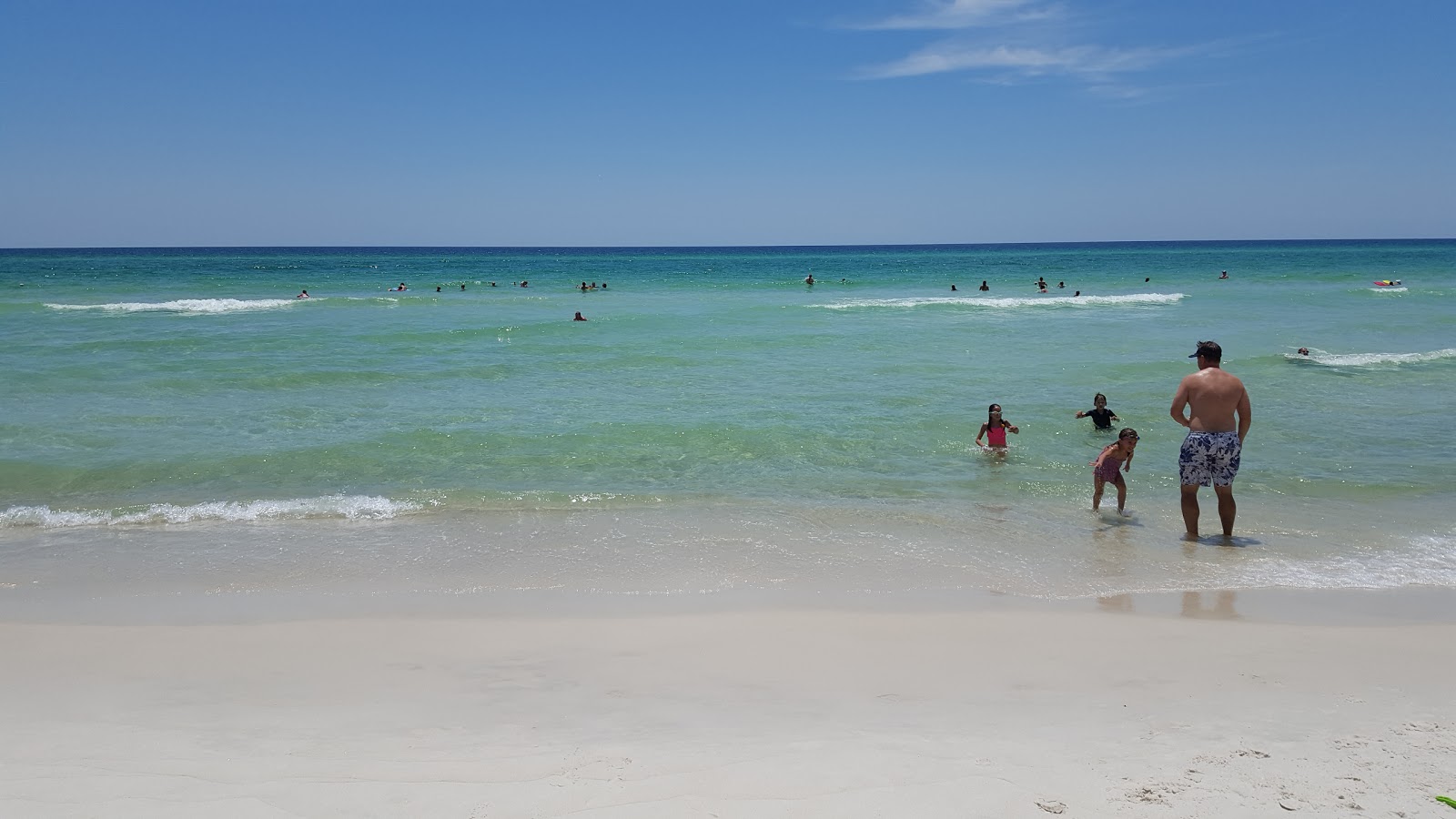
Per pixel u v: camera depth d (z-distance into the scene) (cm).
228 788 367
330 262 8856
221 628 603
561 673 521
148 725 446
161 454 1129
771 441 1212
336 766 391
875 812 340
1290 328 2506
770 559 759
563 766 386
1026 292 4219
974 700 476
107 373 1678
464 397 1516
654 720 449
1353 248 17162
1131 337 2314
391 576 718
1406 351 2050
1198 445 809
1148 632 589
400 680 512
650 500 945
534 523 865
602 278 5866
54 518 874
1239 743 414
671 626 604
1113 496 974
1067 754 399
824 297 3941
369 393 1544
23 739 429
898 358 1948
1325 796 354
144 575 721
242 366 1781
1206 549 790
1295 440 1213
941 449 1183
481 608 645
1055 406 1438
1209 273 6031
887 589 685
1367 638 579
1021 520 882
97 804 353
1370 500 943
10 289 4038
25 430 1241
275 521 873
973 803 348
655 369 1811
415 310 3128
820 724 441
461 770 384
